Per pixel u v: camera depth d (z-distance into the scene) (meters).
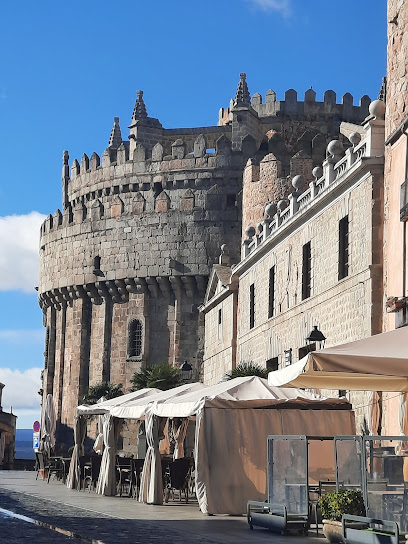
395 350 15.66
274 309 36.81
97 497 27.25
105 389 68.06
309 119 75.00
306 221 32.72
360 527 15.42
